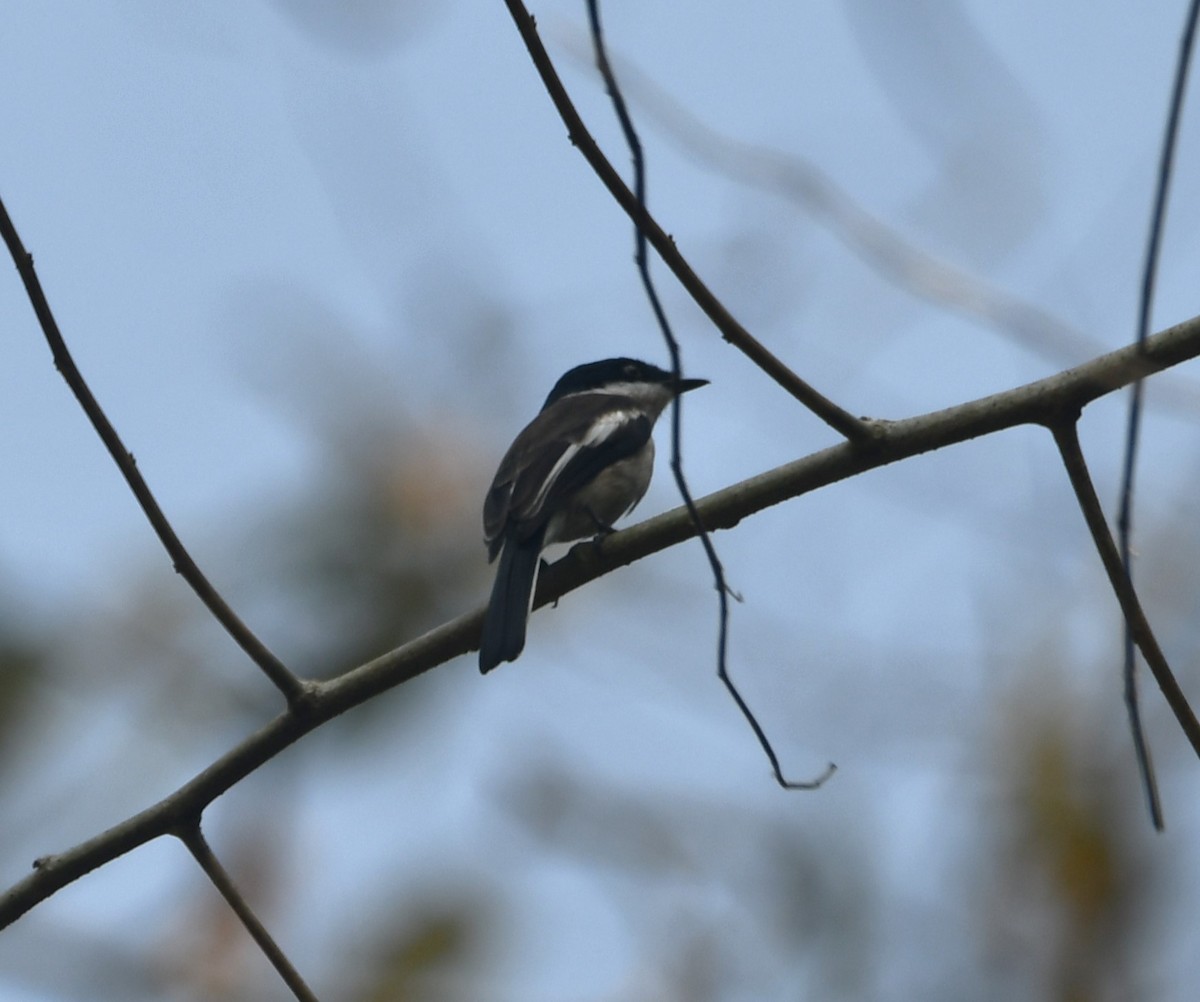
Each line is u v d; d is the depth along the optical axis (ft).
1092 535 22.95
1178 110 19.35
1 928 24.57
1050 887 37.68
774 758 23.44
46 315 22.65
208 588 24.63
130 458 23.82
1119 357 23.03
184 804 24.84
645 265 22.03
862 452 24.66
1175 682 21.94
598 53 21.45
